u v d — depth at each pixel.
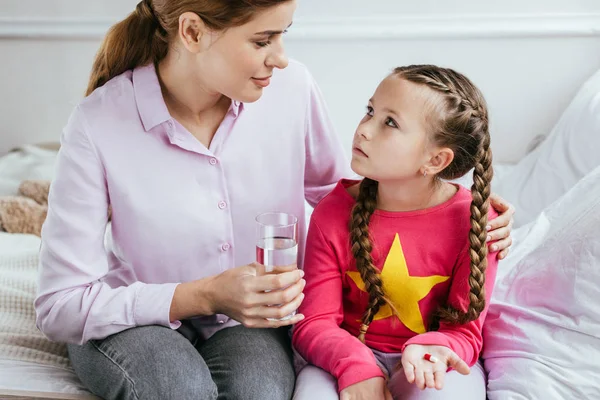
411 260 1.45
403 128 1.39
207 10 1.25
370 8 2.61
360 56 2.66
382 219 1.48
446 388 1.34
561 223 1.57
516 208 2.15
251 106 1.47
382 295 1.43
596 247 1.46
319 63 2.68
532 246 1.64
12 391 1.36
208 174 1.43
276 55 1.30
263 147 1.48
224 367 1.36
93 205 1.38
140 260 1.45
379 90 1.42
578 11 2.55
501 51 2.61
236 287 1.28
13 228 2.16
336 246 1.48
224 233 1.46
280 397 1.33
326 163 1.63
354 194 1.53
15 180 2.49
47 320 1.36
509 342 1.49
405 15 2.60
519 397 1.36
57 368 1.50
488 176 1.42
